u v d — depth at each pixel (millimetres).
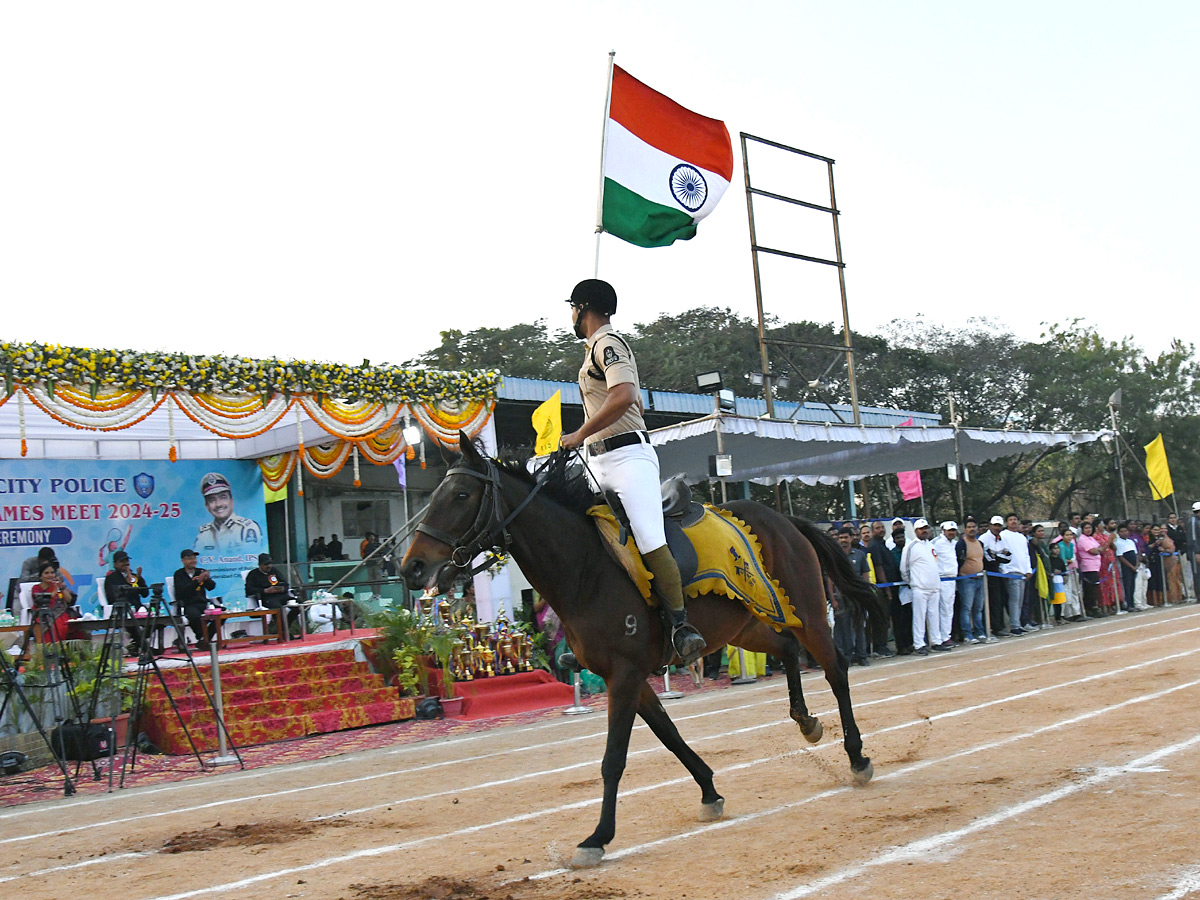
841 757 7637
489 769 8852
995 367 38188
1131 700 9109
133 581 15062
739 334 37906
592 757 8977
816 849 4898
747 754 8242
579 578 5520
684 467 19203
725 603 6125
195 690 12602
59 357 13148
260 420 14898
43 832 7434
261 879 5285
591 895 4434
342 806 7527
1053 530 26781
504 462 5633
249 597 16281
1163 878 3986
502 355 38312
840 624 15883
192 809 7961
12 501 16359
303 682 13414
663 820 5949
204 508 18281
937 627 17047
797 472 22297
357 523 21844
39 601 11945
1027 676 11953
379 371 15789
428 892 4695
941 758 7164
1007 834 4867
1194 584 25312
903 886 4164
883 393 37469
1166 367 37500
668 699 13492
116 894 5199
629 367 5711
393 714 13211
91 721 11109
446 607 15031
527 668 14969
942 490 34062
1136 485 37125
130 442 17625
